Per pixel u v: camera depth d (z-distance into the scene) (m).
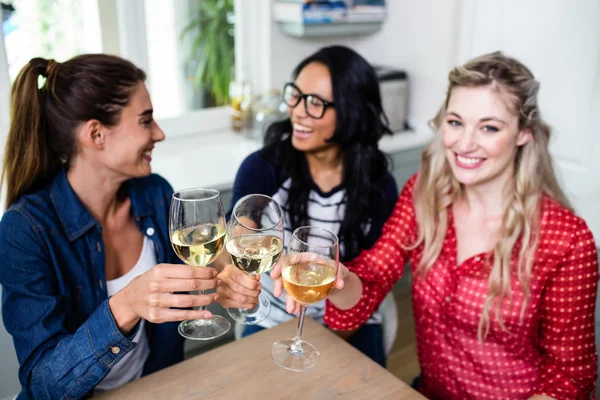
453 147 1.25
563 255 1.20
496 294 1.22
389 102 2.69
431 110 2.76
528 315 1.22
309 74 1.48
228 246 0.98
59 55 2.16
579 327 1.21
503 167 1.23
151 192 1.36
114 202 1.29
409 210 1.44
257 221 1.07
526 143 1.25
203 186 1.95
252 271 0.99
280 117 2.47
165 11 2.43
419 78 2.77
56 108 1.11
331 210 1.59
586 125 2.27
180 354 1.41
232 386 1.03
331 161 1.60
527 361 1.26
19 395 1.15
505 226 1.25
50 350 1.04
